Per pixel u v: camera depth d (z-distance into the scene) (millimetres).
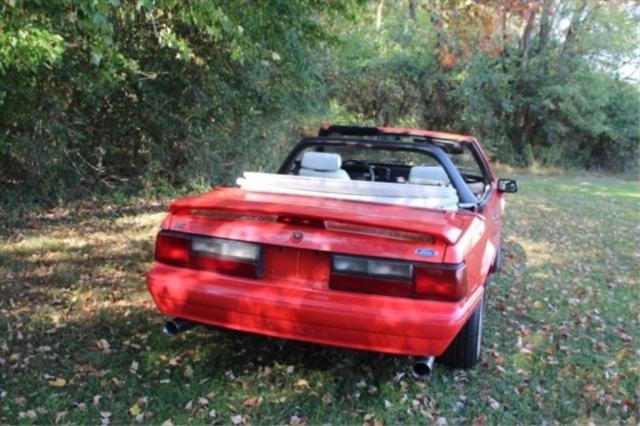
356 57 18594
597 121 22125
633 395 3479
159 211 8188
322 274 3080
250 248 3154
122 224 7301
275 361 3654
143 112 8758
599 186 17172
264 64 8773
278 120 10781
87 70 7121
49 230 6730
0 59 4703
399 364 3672
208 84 9023
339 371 3564
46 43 4727
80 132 8203
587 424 3131
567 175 20875
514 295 5340
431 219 3182
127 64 7059
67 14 4395
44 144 7699
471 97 20453
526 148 22297
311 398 3240
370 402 3229
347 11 8516
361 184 3820
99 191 8648
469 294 3125
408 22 20016
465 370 3670
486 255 3887
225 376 3432
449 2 11031
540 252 7320
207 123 9453
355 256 2975
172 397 3168
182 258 3283
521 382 3564
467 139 5074
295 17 7719
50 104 7445
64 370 3383
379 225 2934
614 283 5992
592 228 9375
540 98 21750
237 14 6895
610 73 22922
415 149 4484
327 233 3041
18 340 3736
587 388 3512
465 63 19625
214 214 3256
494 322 4594
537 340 4246
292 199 3516
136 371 3416
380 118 20312
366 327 2926
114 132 8797
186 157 9406
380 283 2943
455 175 4324
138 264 5602
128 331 3992
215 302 3141
